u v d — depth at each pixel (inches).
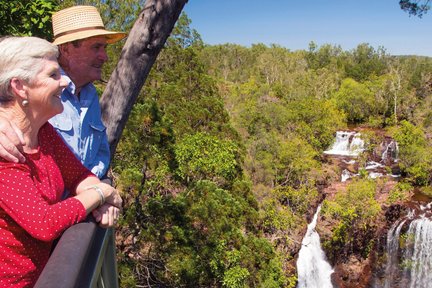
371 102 1969.7
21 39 50.7
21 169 47.4
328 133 1537.9
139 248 392.2
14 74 48.8
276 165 1096.8
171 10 113.2
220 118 757.9
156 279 401.7
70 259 40.1
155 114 421.4
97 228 55.7
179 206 410.0
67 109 82.7
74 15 88.0
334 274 1058.7
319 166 1273.4
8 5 165.0
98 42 89.6
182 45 958.4
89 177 65.4
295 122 1502.2
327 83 2240.4
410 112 1895.9
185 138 582.6
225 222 422.9
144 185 441.1
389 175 1321.4
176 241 387.5
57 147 61.6
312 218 1112.8
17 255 48.6
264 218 930.1
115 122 118.9
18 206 45.6
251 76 2593.5
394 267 1056.8
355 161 1425.9
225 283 410.3
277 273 534.3
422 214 1067.3
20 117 51.5
